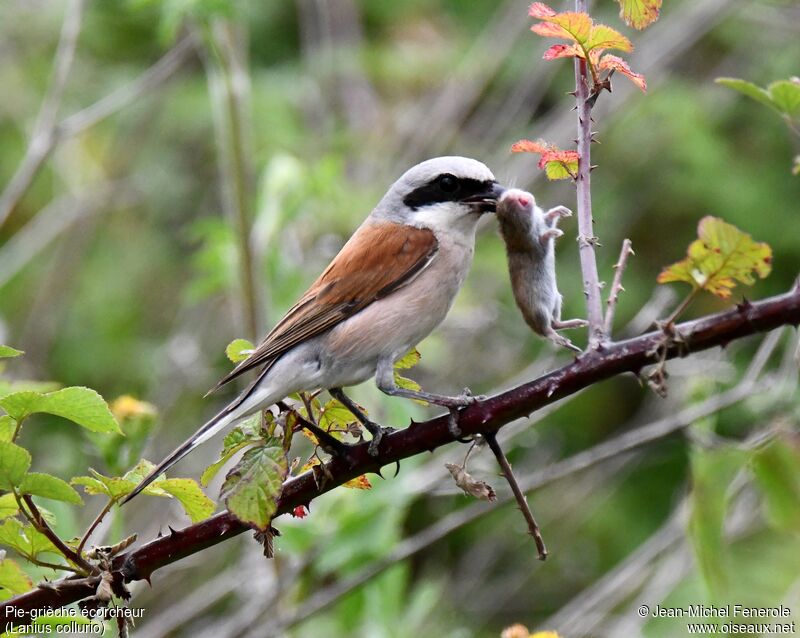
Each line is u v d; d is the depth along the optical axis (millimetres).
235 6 9531
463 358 12398
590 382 5219
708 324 5035
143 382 14086
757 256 4922
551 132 13688
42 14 15430
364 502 8969
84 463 12273
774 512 6762
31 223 14070
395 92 15406
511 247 5867
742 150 14922
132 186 15023
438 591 11430
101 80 15242
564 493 13289
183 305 14148
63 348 14242
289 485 5742
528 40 15117
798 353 5113
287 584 9242
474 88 14445
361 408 6363
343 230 12578
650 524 13258
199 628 11836
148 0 9969
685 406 9414
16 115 15039
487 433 5434
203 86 15242
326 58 14930
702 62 15508
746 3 14664
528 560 13203
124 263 14961
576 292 13789
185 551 5434
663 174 14555
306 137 14445
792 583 9969
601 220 14312
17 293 14742
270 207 10547
